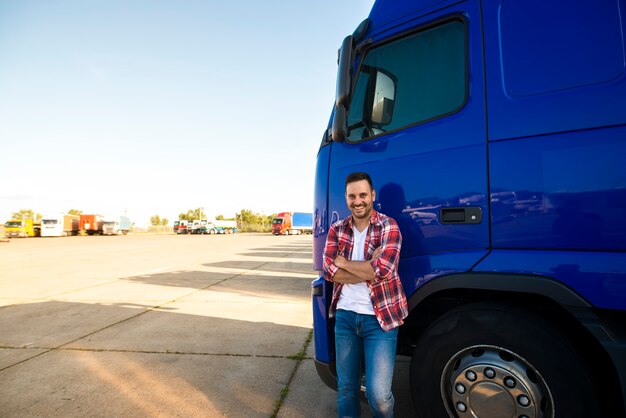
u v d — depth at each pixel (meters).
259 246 24.94
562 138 1.71
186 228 64.62
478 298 2.03
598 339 1.55
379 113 2.34
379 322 1.89
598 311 1.61
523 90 1.85
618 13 1.72
